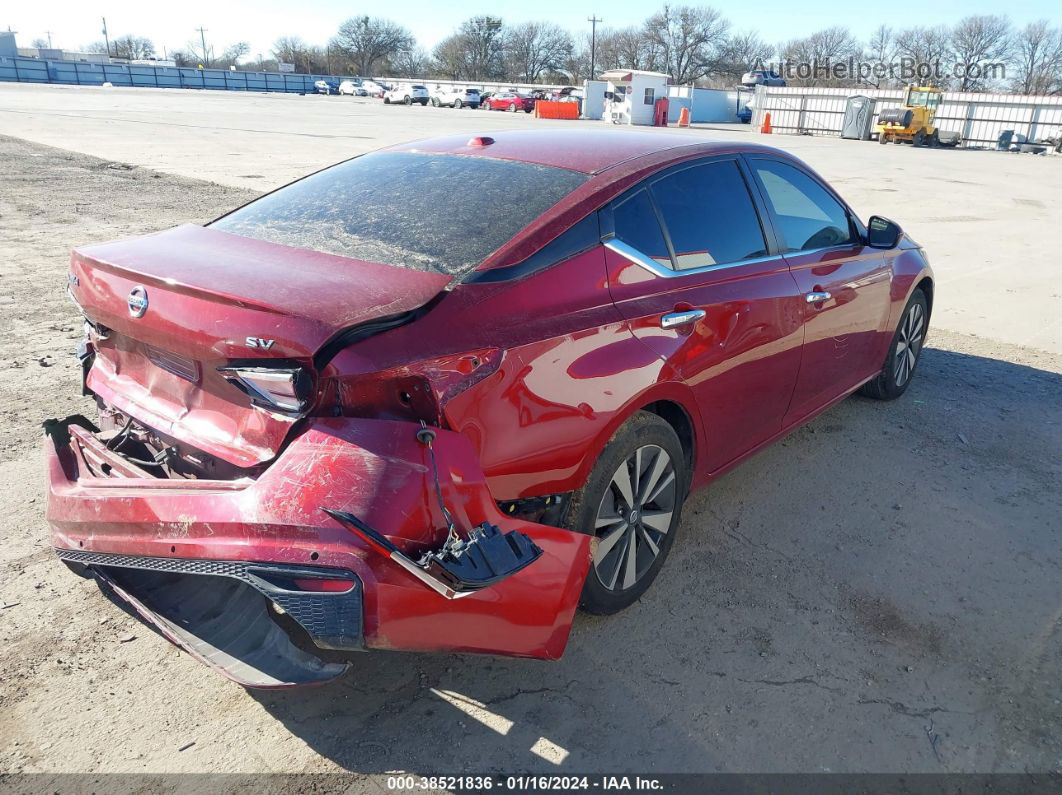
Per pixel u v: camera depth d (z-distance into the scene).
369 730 2.39
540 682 2.61
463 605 2.10
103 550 2.28
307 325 2.04
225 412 2.29
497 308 2.35
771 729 2.45
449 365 2.15
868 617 3.01
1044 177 22.75
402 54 110.31
